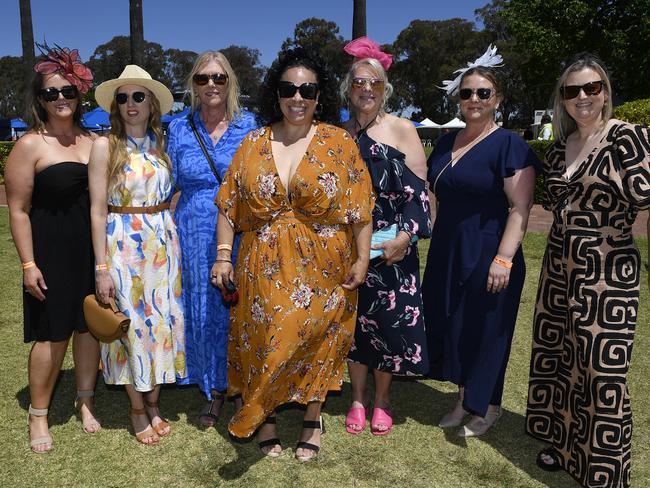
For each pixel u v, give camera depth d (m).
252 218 2.82
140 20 14.52
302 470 2.90
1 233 8.58
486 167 2.98
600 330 2.54
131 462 2.97
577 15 24.14
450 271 3.14
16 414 3.42
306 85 2.66
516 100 58.19
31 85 2.93
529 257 7.17
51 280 2.96
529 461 3.01
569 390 2.76
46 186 2.90
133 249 2.98
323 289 2.78
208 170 3.18
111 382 3.12
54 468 2.90
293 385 2.93
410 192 3.05
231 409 3.58
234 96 3.27
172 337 3.16
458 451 3.09
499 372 3.15
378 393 3.36
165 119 14.90
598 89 2.48
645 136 2.42
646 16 23.23
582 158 2.58
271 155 2.75
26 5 18.94
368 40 3.14
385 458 3.02
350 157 2.78
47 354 3.04
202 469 2.91
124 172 2.94
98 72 66.88
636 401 3.58
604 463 2.59
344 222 2.76
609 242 2.52
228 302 2.94
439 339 3.25
